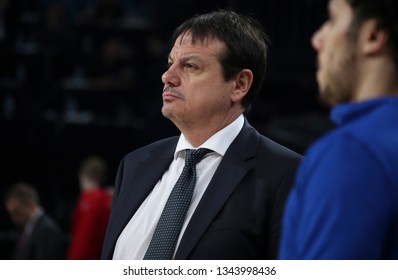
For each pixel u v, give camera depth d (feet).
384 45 10.37
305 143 59.26
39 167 65.46
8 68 77.41
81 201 50.44
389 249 9.86
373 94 10.50
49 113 71.87
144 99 76.28
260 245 15.84
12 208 50.52
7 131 64.95
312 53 74.08
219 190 16.30
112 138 66.54
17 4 82.69
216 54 16.92
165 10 86.94
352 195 9.64
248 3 76.18
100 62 79.36
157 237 16.20
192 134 17.28
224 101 17.07
